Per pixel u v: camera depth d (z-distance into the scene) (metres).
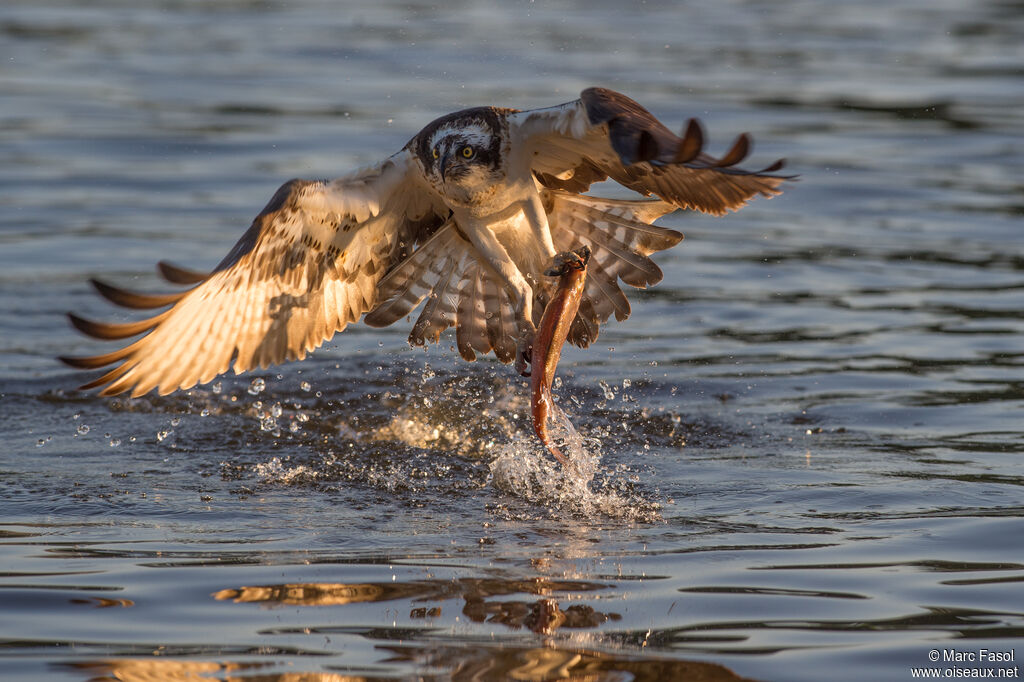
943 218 19.34
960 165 22.05
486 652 6.97
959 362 13.78
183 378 9.91
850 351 14.27
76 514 9.60
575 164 10.18
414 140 10.29
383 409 12.91
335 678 6.64
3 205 19.41
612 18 36.00
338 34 32.53
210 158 21.94
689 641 7.12
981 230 18.75
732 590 7.90
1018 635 7.15
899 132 24.00
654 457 11.28
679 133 22.83
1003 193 20.50
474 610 7.59
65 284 16.31
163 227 18.50
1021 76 28.50
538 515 9.71
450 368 14.19
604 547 8.83
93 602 7.70
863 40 32.84
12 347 14.36
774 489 10.21
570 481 10.59
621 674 6.70
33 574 8.20
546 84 26.53
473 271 11.06
